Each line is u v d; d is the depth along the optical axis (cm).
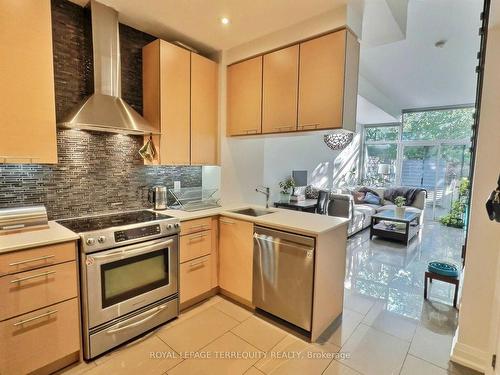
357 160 827
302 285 213
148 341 211
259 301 245
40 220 193
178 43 272
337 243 231
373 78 497
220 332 222
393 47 366
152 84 257
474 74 470
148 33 269
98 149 245
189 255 249
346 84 223
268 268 235
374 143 818
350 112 234
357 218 538
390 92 587
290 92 254
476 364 184
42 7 181
